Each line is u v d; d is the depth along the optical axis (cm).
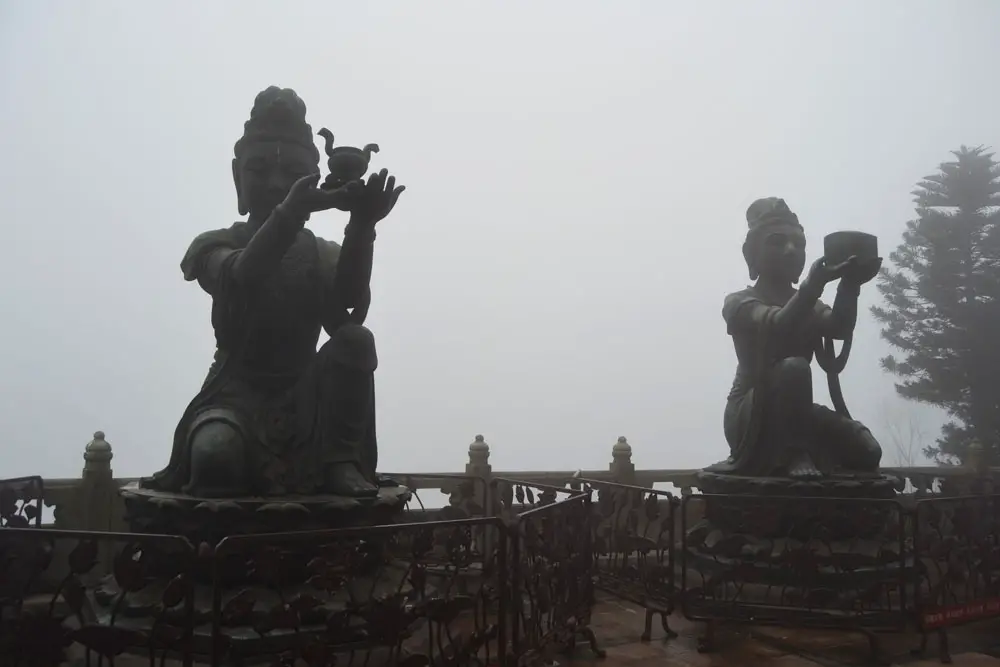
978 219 2953
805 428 1005
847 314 1010
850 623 778
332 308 755
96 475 1044
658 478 1346
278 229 671
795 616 786
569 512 735
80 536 502
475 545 974
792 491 956
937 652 795
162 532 675
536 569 650
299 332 744
